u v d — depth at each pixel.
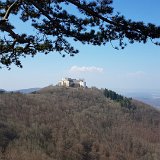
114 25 10.28
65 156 131.50
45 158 121.75
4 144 126.12
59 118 175.00
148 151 165.88
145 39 10.26
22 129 143.88
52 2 11.18
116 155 149.25
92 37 10.77
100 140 160.62
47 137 144.62
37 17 11.88
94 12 10.18
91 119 189.88
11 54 11.94
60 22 11.09
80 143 144.00
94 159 140.25
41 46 11.51
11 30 11.38
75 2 10.14
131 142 171.75
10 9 11.29
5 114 161.75
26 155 120.62
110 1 10.52
